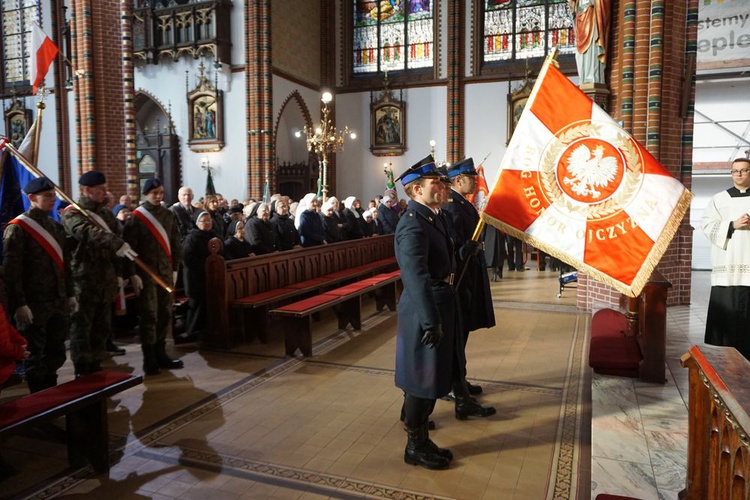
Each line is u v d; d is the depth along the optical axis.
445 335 3.65
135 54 20.36
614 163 3.88
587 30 9.16
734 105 15.42
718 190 15.73
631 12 8.29
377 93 22.61
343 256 9.77
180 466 3.81
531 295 10.07
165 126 22.08
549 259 13.54
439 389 3.57
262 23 19.16
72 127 21.34
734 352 2.46
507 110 20.83
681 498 2.69
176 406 4.89
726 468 2.08
